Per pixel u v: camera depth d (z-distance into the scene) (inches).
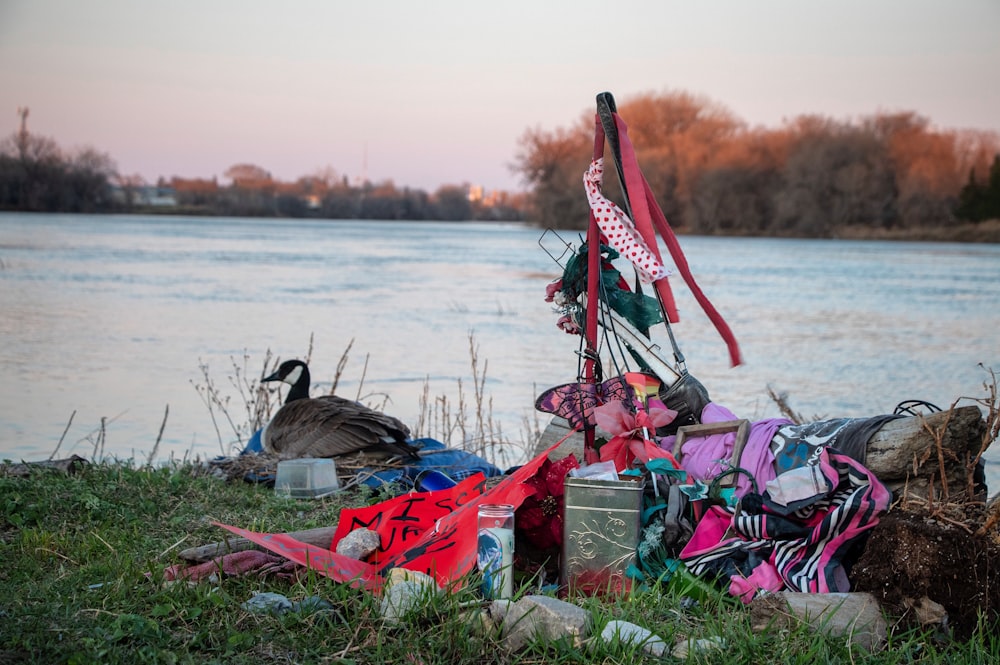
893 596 180.7
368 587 184.5
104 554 209.9
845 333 856.3
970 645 169.5
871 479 195.9
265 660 159.0
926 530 178.7
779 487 199.5
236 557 196.5
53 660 153.6
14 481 251.9
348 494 284.4
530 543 209.0
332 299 1114.1
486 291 1255.5
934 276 1630.2
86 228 3346.5
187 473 293.3
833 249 2704.2
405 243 2997.0
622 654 160.6
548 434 274.4
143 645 162.1
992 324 931.3
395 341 773.9
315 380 590.2
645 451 209.2
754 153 3722.9
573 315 242.5
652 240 229.0
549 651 163.6
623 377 228.5
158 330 804.6
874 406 530.6
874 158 3540.8
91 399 509.4
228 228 3996.1
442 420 458.9
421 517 212.5
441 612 173.2
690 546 201.6
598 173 234.8
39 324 821.2
